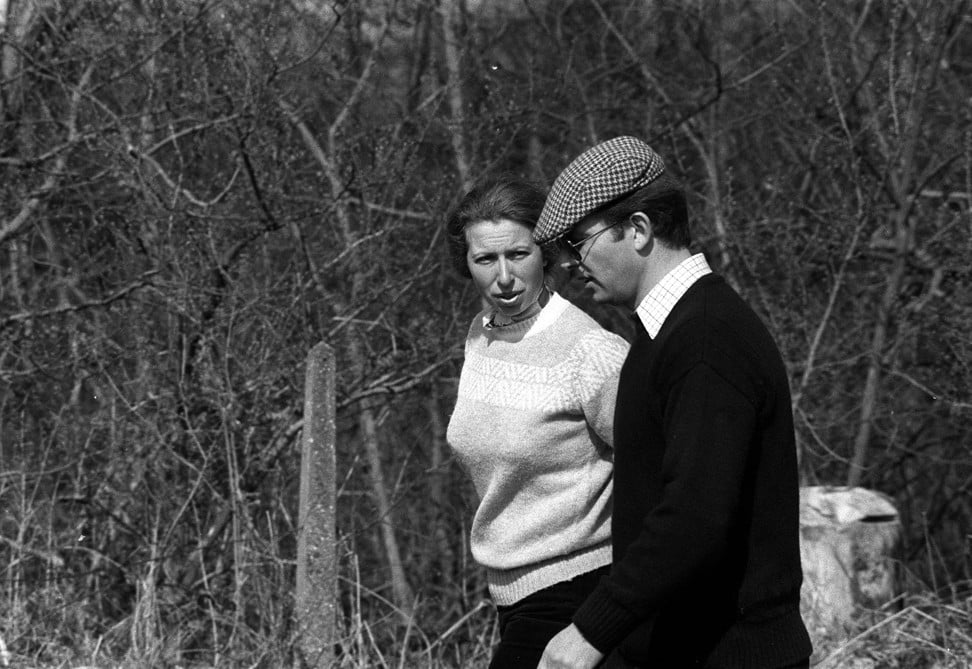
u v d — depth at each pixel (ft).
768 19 56.54
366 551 49.75
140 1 43.16
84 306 41.22
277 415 41.04
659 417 15.97
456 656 37.14
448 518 50.14
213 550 38.86
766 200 55.77
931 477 55.67
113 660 33.73
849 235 50.75
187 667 34.53
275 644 31.68
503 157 46.91
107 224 42.06
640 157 16.57
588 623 15.37
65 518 40.98
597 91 56.18
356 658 33.32
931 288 50.39
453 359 44.93
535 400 19.95
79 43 42.04
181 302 39.45
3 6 43.34
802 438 49.47
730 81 55.88
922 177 51.96
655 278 16.57
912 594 41.16
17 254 43.50
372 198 44.68
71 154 43.70
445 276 46.11
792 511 15.90
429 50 56.18
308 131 46.09
